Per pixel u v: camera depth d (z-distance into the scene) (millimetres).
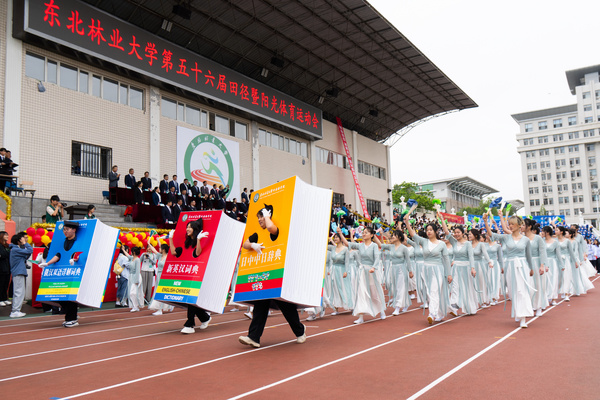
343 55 24594
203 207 17953
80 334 7641
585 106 70250
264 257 6133
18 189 13234
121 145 17875
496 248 10594
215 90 20688
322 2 19938
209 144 21531
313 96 28266
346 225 23094
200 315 7812
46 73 15844
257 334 6102
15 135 14672
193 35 20375
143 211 15500
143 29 17812
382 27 22266
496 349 5574
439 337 6492
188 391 4090
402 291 9219
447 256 7945
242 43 21844
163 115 19828
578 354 5203
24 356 5848
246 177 23422
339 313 9891
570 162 70875
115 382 4465
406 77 27812
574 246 11758
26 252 10281
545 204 72125
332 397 3834
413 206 8648
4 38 14695
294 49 23328
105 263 8734
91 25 16031
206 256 7547
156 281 10352
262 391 4043
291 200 6043
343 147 31297
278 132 26281
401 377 4410
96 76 17469
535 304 7852
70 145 16188
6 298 10906
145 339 6996
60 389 4258
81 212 14633
